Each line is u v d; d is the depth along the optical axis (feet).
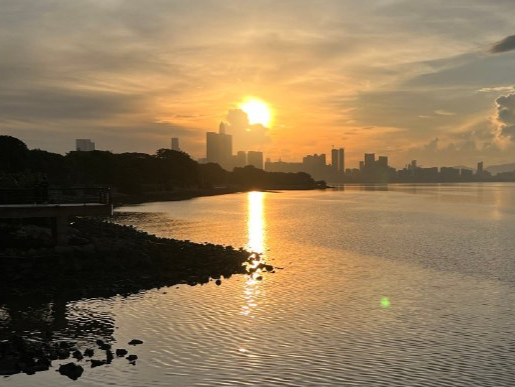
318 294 122.62
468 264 168.14
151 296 118.52
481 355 81.05
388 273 150.71
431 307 110.73
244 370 74.02
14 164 453.99
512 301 116.78
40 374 71.36
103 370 73.10
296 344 85.40
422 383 70.28
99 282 129.39
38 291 119.55
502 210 480.64
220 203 593.01
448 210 480.23
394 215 411.95
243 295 120.78
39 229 154.92
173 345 84.43
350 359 78.95
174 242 191.62
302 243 226.58
